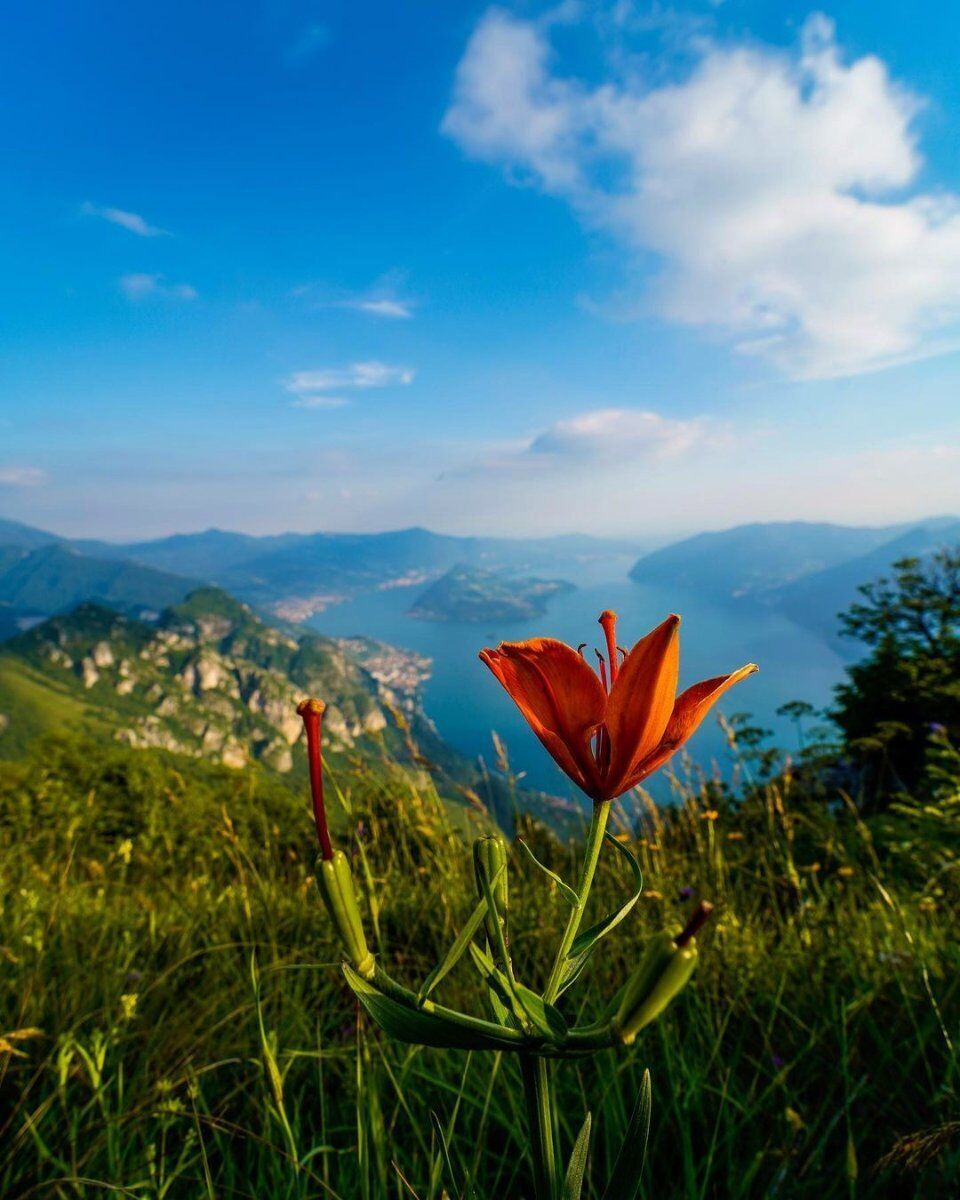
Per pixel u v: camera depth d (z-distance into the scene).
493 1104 1.89
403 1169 1.67
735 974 2.46
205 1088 2.07
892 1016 2.20
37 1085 1.98
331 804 3.62
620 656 0.77
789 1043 2.16
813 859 3.70
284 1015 2.32
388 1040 2.08
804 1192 1.61
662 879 3.10
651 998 0.53
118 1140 1.67
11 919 2.92
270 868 3.52
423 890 3.27
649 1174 1.71
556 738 0.74
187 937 2.85
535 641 0.74
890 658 14.01
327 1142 1.92
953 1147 1.51
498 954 0.68
